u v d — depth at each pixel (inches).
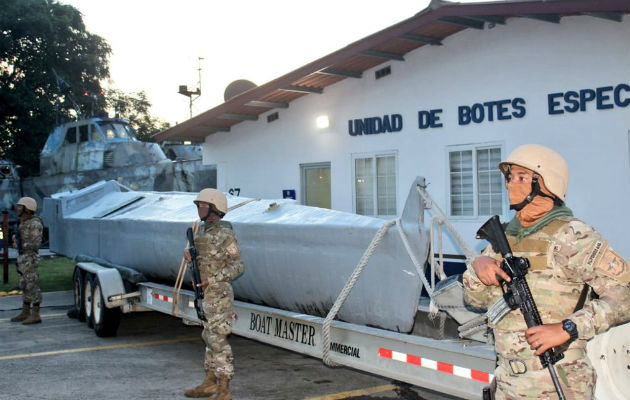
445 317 195.8
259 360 305.3
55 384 265.1
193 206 352.8
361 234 204.2
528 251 111.5
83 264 393.7
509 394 112.5
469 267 125.2
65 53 1450.5
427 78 426.0
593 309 102.4
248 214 278.8
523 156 112.9
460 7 356.8
